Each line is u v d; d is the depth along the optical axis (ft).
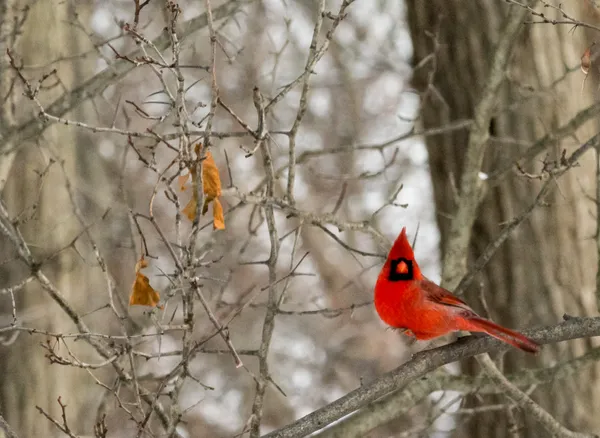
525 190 36.27
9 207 43.86
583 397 36.04
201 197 23.30
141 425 24.13
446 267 33.60
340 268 68.69
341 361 68.59
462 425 38.29
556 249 36.06
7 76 36.24
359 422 34.35
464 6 38.17
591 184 36.81
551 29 37.01
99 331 51.37
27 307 43.91
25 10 36.40
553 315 35.94
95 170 58.95
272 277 26.96
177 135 25.86
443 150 38.88
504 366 36.52
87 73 53.36
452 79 38.58
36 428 43.86
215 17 37.78
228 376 64.13
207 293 51.98
